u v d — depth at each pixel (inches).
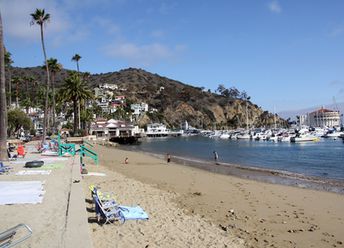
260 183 932.6
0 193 483.5
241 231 450.0
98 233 380.2
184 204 594.6
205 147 3425.2
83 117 4343.0
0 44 932.0
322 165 1676.9
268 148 3088.1
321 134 4768.7
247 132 5526.6
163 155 2258.9
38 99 5172.2
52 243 288.7
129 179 834.8
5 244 260.4
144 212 476.1
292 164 1728.6
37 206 416.5
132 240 366.6
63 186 548.4
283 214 565.0
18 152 1088.2
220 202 636.1
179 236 397.1
